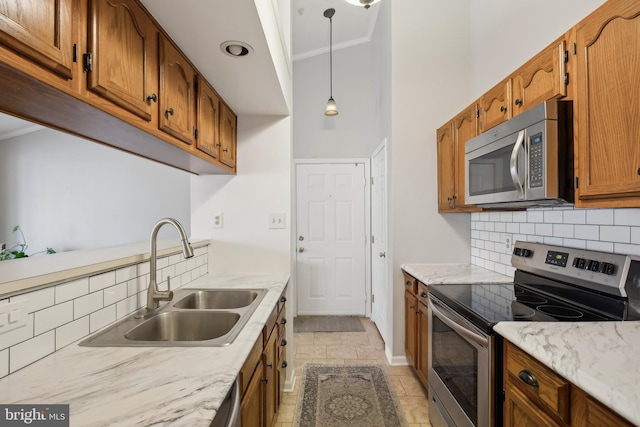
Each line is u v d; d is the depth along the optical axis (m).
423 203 2.65
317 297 3.96
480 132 1.96
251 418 1.20
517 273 1.96
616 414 0.74
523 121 1.43
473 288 1.85
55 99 0.80
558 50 1.32
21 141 3.93
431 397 1.89
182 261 1.87
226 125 2.08
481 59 2.53
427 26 2.70
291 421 1.94
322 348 3.00
